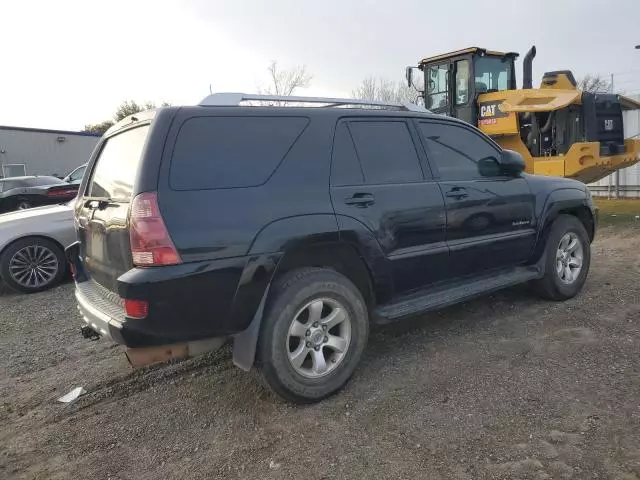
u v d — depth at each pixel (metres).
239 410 3.34
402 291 3.87
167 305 2.84
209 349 3.18
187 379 3.84
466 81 9.89
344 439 2.94
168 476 2.72
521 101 9.14
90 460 2.90
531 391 3.33
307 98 3.65
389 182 3.77
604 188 14.33
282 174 3.28
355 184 3.58
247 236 3.04
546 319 4.60
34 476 2.78
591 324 4.40
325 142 3.52
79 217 3.84
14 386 3.92
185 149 2.99
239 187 3.09
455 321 4.70
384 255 3.65
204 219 2.93
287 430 3.07
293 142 3.39
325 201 3.38
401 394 3.40
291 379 3.23
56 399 3.67
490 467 2.61
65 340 4.88
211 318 2.98
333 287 3.37
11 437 3.19
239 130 3.21
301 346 3.30
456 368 3.73
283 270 3.34
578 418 2.99
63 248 7.11
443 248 4.02
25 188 14.47
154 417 3.33
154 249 2.80
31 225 6.89
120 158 3.40
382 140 3.85
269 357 3.16
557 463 2.61
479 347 4.08
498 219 4.45
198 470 2.75
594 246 7.87
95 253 3.49
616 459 2.61
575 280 5.15
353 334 3.48
